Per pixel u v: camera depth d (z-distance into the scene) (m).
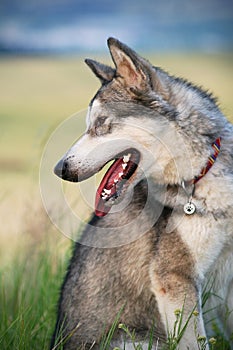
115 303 8.06
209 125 7.73
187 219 7.62
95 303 8.06
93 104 7.97
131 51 7.72
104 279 8.06
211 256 7.66
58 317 8.45
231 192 7.60
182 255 7.65
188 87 8.02
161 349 7.83
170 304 7.71
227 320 8.43
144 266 7.93
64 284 8.47
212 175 7.65
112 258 8.05
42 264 10.38
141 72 7.76
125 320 8.05
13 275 10.60
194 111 7.75
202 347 7.45
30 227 10.79
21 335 8.06
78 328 8.09
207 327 8.69
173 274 7.71
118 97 7.85
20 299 9.87
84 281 8.14
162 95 7.81
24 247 10.99
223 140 7.83
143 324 8.10
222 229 7.59
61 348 7.63
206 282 8.02
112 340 8.01
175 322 7.43
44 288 9.80
